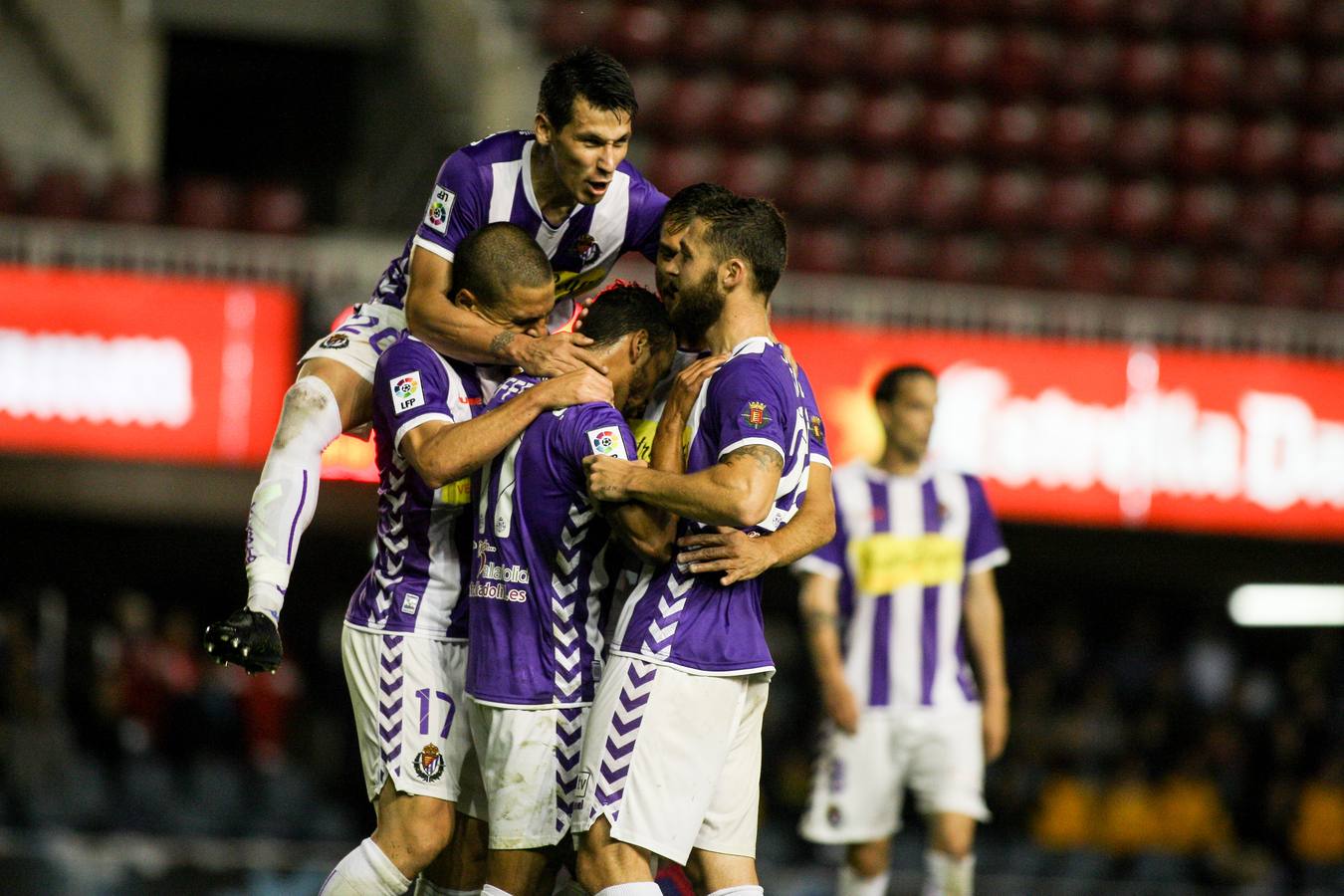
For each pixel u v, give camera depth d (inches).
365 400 583.8
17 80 1807.3
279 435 570.9
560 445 520.1
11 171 1599.4
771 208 542.6
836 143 1888.5
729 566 516.1
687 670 515.8
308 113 2188.7
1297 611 1734.7
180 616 1393.9
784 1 1993.1
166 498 1355.8
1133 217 1843.0
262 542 555.8
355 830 1412.4
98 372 1275.8
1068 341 1371.8
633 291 548.4
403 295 601.0
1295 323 1397.6
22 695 1275.8
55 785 1251.2
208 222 1592.0
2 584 1627.7
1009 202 1828.2
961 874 834.2
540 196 565.0
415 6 2033.7
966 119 1914.4
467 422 530.6
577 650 533.3
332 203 2167.8
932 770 839.1
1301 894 1301.7
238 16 2038.6
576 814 518.6
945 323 1379.2
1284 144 1952.5
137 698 1320.1
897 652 841.5
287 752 1402.6
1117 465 1371.8
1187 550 1455.5
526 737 528.7
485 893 538.0
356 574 1691.7
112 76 1913.1
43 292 1273.4
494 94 1771.7
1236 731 1462.8
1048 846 1343.5
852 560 848.3
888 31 1987.0
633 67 1926.7
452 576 565.6
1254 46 2046.0
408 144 1931.6
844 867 861.2
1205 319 1391.5
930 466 868.0
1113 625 1792.6
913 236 1806.1
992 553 858.1
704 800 522.6
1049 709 1505.9
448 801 561.0
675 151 1849.2
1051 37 2027.6
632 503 510.3
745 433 506.9
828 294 1378.0
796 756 1439.5
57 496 1337.4
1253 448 1385.3
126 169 1913.1
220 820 1270.9
